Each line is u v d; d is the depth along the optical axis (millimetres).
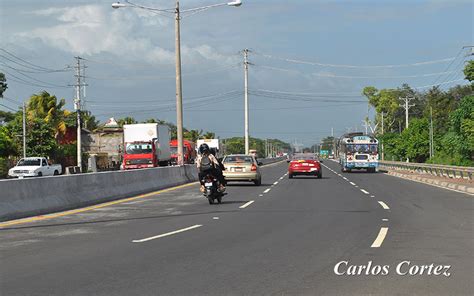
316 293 7121
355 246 10703
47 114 77500
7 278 8047
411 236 12008
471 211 17250
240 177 29922
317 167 39531
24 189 16766
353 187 29547
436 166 40000
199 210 17844
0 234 12641
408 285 7551
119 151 51438
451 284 7613
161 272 8406
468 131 60281
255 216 15984
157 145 50594
